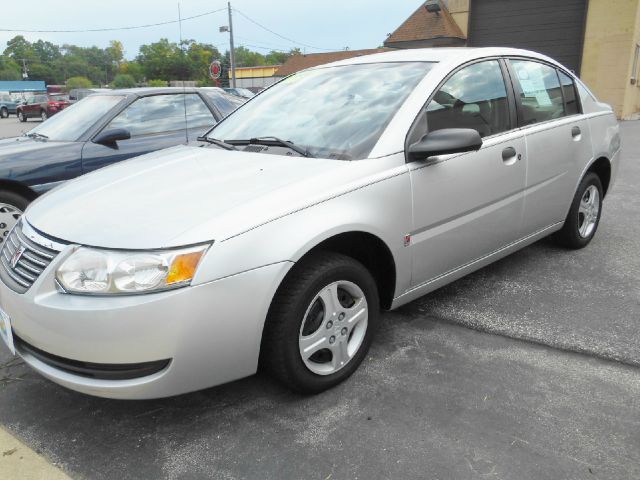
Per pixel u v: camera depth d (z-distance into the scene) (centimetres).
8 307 240
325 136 301
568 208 421
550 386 267
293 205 241
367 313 280
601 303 358
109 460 227
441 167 299
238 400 265
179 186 263
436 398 260
